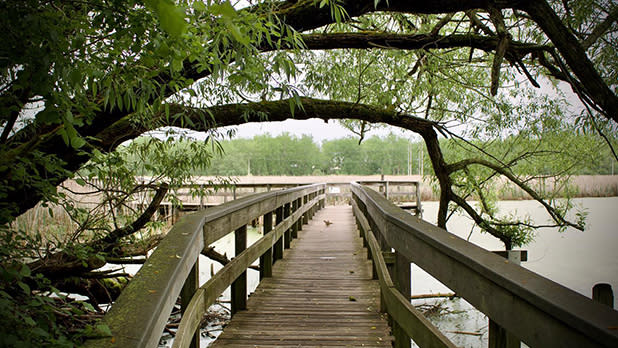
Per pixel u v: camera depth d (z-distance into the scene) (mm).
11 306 1522
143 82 1932
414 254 1890
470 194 7691
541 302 872
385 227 2602
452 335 6094
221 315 6586
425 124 6539
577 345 779
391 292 2213
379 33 4703
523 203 18938
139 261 5113
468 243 1445
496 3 3623
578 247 11133
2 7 1447
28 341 1421
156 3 730
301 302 3926
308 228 9750
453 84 6938
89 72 1756
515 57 4840
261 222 15477
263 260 4898
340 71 5930
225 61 1975
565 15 4832
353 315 3545
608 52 4672
